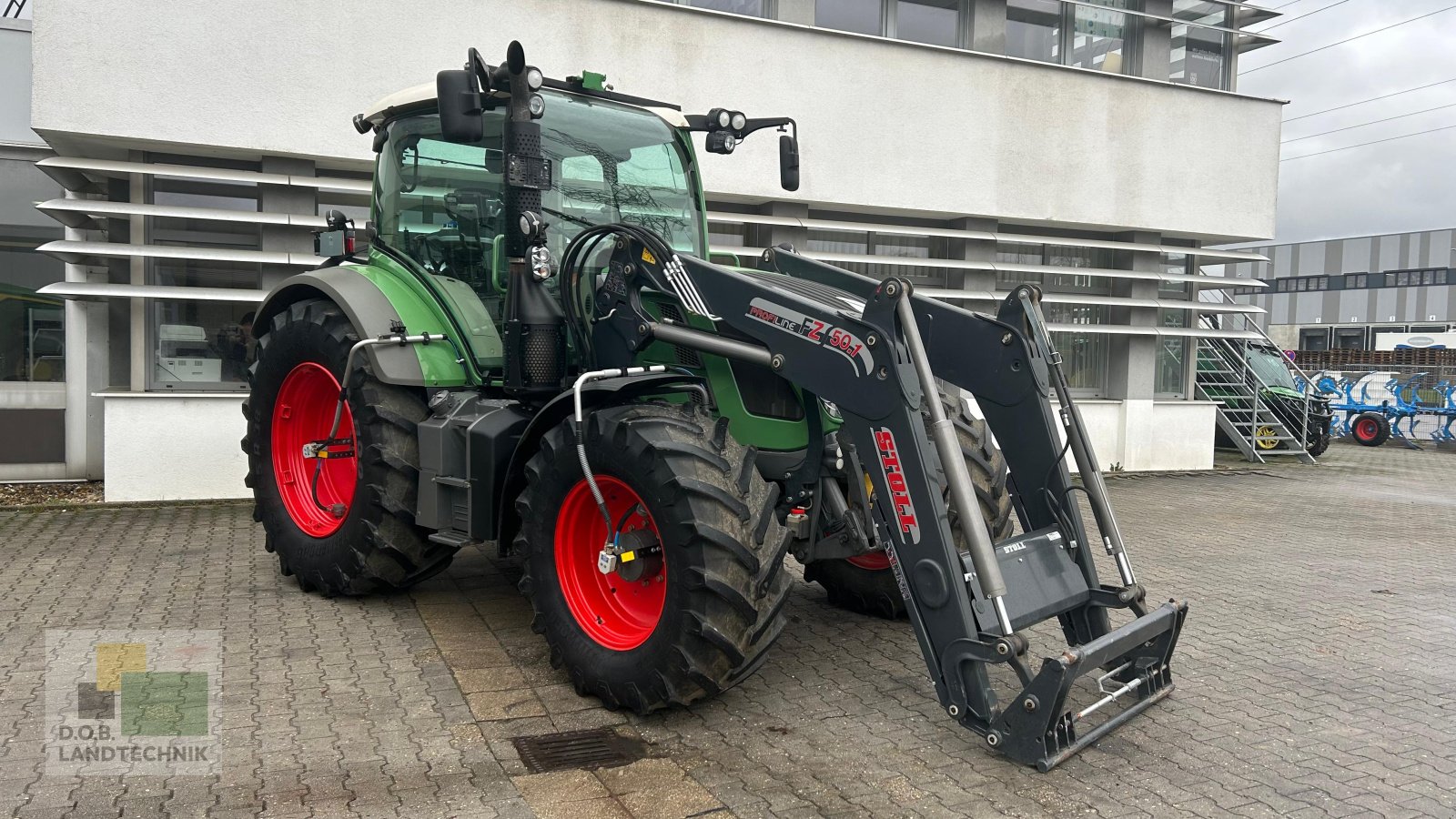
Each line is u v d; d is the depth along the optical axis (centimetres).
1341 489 1133
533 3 821
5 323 803
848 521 398
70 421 818
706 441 362
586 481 375
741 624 347
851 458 390
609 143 484
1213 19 1191
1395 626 526
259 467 543
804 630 486
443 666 414
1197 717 385
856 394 351
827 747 346
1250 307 1208
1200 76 1196
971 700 336
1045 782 322
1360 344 4353
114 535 645
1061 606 367
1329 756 350
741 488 354
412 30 782
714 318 388
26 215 808
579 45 841
